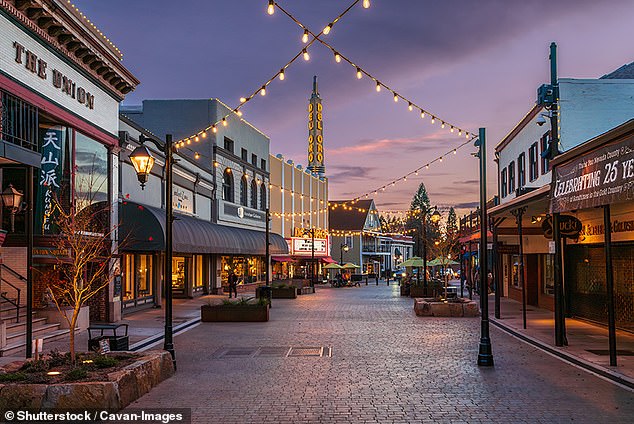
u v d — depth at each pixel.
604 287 21.81
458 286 57.97
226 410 10.10
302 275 62.09
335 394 11.25
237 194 46.75
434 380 12.49
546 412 9.90
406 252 116.75
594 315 22.81
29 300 13.84
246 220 48.44
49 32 19.50
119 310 24.52
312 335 20.05
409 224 128.25
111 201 24.33
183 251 29.80
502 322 23.53
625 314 20.17
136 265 29.23
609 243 13.77
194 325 23.62
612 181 12.99
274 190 56.16
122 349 14.80
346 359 15.15
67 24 19.98
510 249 32.31
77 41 20.61
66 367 11.23
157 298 31.83
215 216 41.88
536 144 28.11
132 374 10.75
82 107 22.09
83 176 22.19
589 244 23.19
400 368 13.87
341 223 85.38
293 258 60.06
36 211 20.09
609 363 14.05
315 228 67.38
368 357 15.45
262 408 10.23
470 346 17.36
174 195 34.09
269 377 12.88
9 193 14.66
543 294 30.30
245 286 47.78
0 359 14.88
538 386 11.89
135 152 14.23
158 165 31.27
